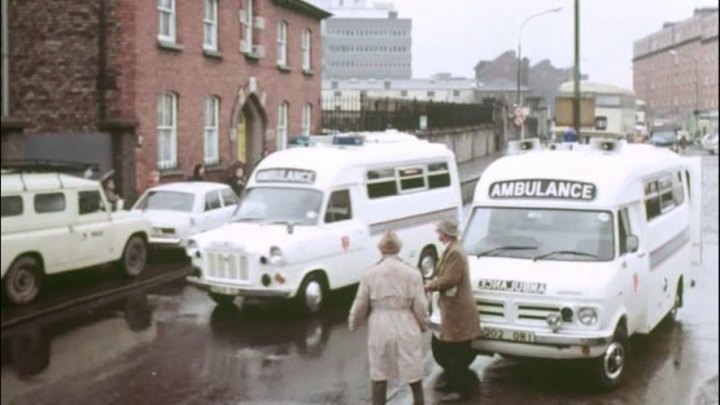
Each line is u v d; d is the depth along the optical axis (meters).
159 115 22.64
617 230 9.68
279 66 29.53
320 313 13.36
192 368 10.20
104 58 21.27
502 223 10.04
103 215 15.07
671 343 11.19
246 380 9.73
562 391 9.27
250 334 11.95
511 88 80.50
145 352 10.92
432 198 16.30
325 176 13.77
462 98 78.94
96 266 17.02
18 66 21.55
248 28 27.59
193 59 23.91
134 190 21.12
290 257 12.71
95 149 21.06
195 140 24.16
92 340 11.55
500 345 9.27
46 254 13.62
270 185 13.98
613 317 9.19
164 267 17.33
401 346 8.09
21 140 17.41
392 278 8.13
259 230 13.22
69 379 9.71
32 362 10.42
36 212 13.61
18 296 13.23
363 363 10.47
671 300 11.77
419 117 38.16
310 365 10.37
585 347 8.94
